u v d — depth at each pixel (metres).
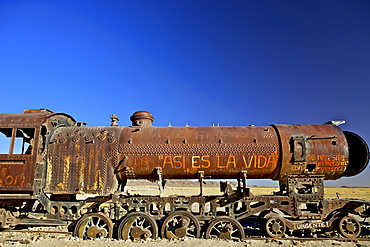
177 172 9.57
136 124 11.55
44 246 8.27
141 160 9.45
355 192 52.62
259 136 9.70
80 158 9.45
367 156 9.67
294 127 10.09
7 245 8.38
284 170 9.43
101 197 9.49
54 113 10.24
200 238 9.04
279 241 8.86
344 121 10.42
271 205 9.33
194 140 9.64
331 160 9.35
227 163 9.41
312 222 9.22
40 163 9.20
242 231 9.05
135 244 8.36
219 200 9.42
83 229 9.12
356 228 9.24
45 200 9.27
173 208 9.38
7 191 9.07
